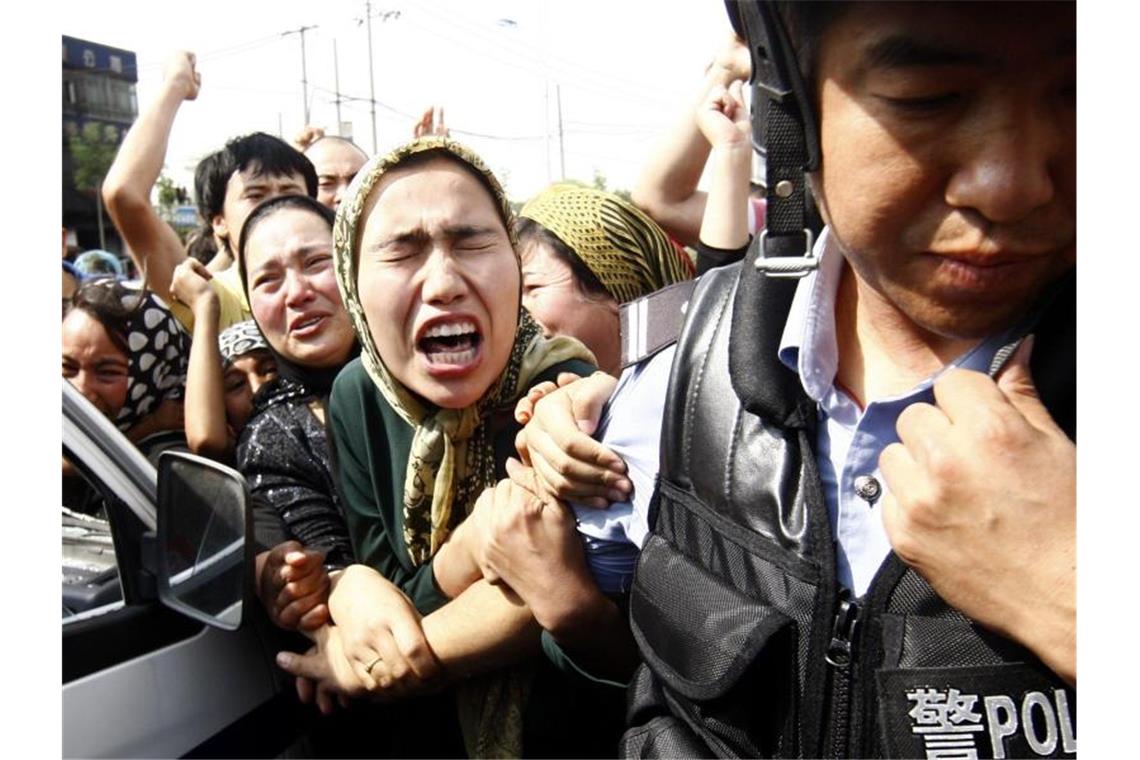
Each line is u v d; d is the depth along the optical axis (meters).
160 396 1.85
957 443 0.66
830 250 0.80
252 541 1.10
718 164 1.40
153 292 1.95
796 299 0.80
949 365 0.75
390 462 1.30
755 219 1.51
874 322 0.77
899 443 0.74
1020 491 0.64
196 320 1.75
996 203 0.62
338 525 1.42
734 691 0.77
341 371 1.39
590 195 1.51
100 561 1.17
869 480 0.75
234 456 1.74
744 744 0.79
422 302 1.18
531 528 1.07
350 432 1.33
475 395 1.20
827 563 0.74
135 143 1.99
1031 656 0.67
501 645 1.15
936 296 0.68
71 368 1.76
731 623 0.77
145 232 2.00
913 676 0.68
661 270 1.54
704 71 1.44
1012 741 0.66
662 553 0.86
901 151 0.63
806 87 0.69
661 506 0.88
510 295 1.22
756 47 0.73
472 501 1.26
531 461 1.11
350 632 1.19
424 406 1.25
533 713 1.23
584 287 1.48
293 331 1.51
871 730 0.71
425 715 1.28
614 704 1.22
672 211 1.60
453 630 1.16
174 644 1.11
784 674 0.76
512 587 1.10
